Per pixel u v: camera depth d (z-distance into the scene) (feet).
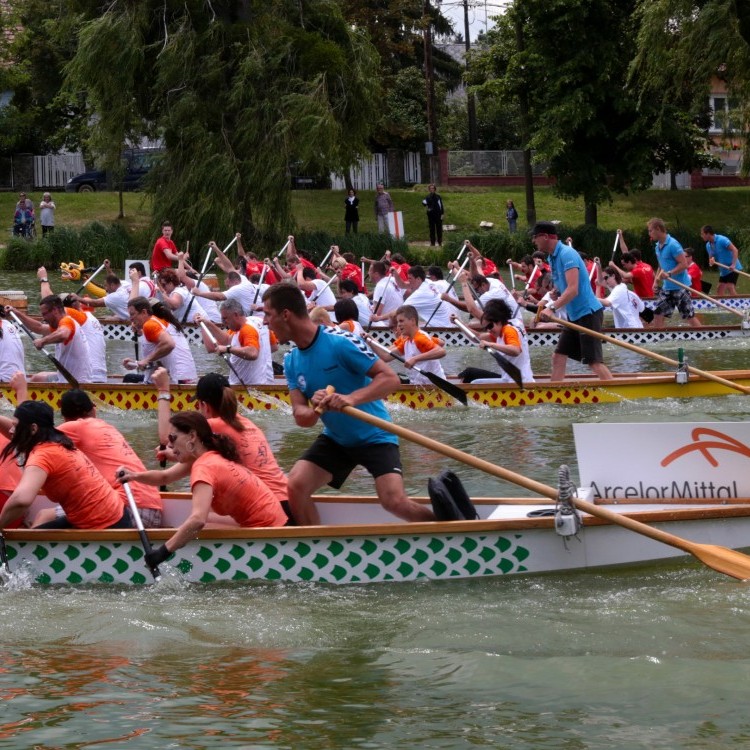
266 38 116.16
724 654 21.93
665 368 61.72
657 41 112.37
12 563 26.84
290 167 121.29
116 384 49.78
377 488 27.37
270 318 26.20
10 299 78.23
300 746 18.11
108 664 21.76
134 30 113.70
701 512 27.14
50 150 176.35
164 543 26.23
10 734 18.52
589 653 22.08
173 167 117.60
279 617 24.38
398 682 20.79
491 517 28.78
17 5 158.61
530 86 138.62
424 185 167.32
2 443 28.40
